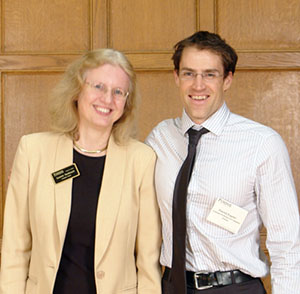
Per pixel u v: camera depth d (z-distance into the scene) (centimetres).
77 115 204
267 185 184
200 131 196
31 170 199
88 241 193
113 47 322
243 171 186
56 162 198
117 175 199
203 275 188
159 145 208
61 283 191
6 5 323
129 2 321
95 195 196
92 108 196
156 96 322
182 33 321
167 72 322
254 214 192
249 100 320
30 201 197
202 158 194
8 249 199
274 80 319
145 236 204
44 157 199
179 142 203
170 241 196
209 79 191
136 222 202
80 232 193
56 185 194
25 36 323
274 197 183
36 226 193
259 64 317
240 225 185
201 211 190
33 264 196
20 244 200
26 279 201
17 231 200
